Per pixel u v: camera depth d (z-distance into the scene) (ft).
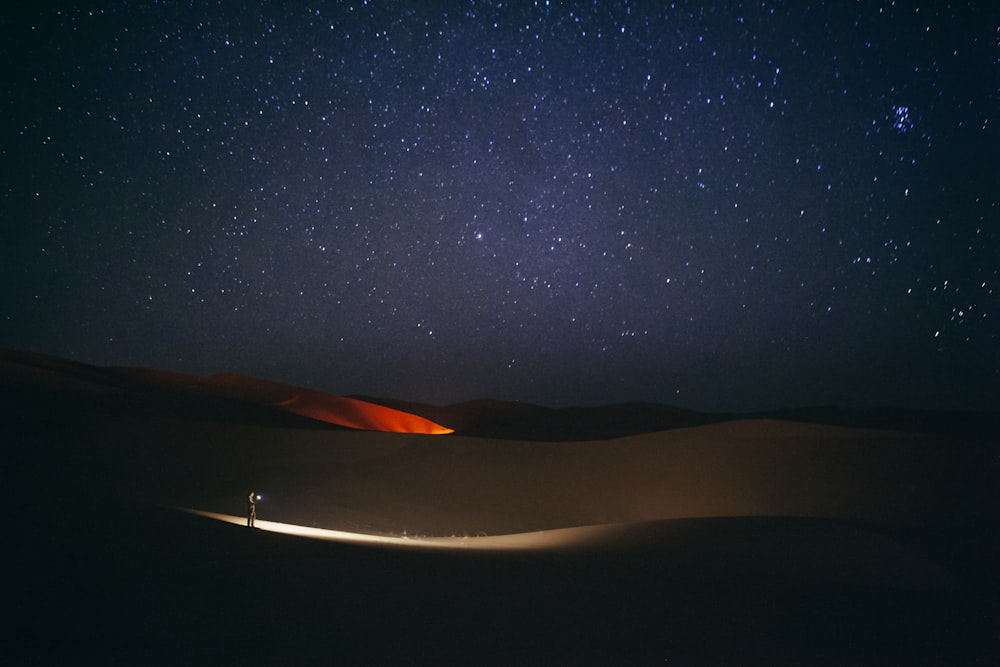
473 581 33.83
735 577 40.88
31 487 40.50
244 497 67.10
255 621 24.36
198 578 28.45
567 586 34.50
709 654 24.97
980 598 39.99
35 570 26.45
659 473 89.04
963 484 83.10
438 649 23.25
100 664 19.22
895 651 26.94
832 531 54.29
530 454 95.71
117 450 77.41
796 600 35.55
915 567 46.47
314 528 58.03
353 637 23.75
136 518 37.27
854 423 283.59
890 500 78.74
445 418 233.76
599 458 94.48
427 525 67.46
